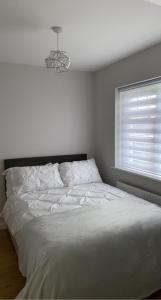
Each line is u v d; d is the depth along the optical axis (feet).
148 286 6.04
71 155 12.50
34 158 11.56
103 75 12.10
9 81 10.91
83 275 5.08
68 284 4.89
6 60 10.48
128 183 10.64
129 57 10.07
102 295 5.26
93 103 13.07
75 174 11.17
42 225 6.48
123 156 11.36
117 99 11.31
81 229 6.16
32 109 11.51
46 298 4.84
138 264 5.89
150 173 9.71
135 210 7.48
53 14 6.23
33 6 5.78
